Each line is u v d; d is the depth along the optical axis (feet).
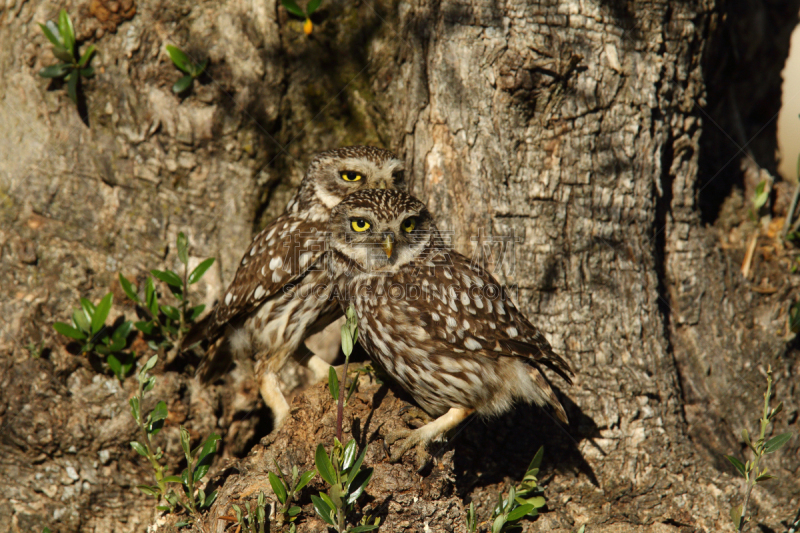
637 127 26.45
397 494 20.22
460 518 20.74
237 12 27.84
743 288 29.60
